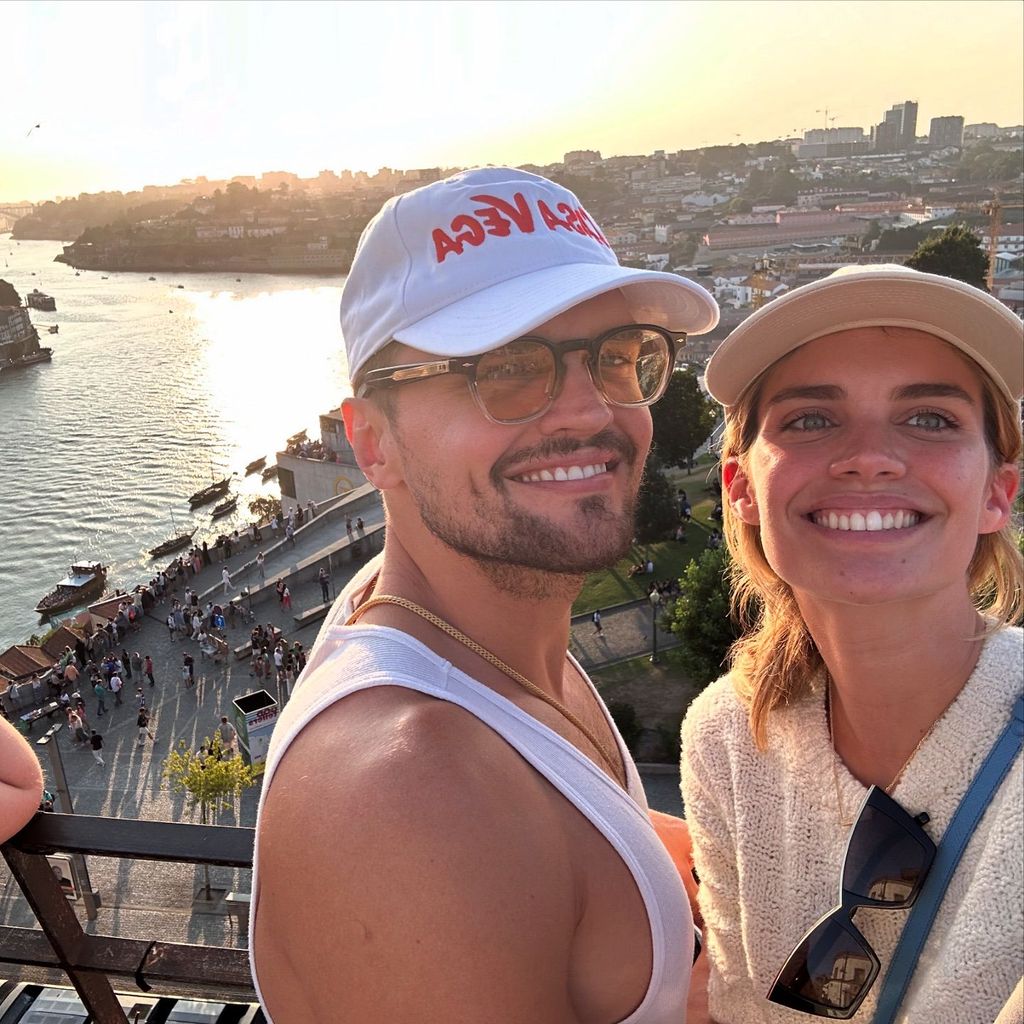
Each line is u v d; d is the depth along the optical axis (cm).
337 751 45
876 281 54
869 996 57
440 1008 41
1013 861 50
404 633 53
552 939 44
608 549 57
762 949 64
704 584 626
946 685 56
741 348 60
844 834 60
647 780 680
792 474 57
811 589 57
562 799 50
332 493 1559
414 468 57
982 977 49
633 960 51
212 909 513
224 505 2105
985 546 63
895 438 56
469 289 56
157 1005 82
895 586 54
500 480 55
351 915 42
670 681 820
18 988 85
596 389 56
